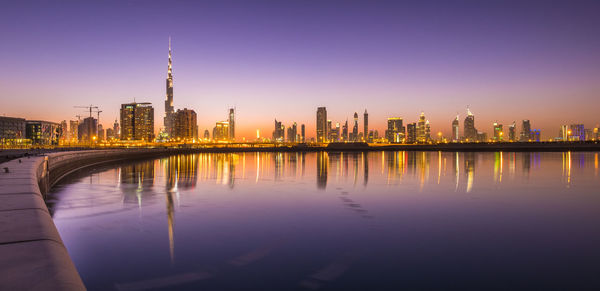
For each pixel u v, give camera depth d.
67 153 29.66
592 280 6.91
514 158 70.25
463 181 25.56
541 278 7.02
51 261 3.67
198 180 25.83
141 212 13.34
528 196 18.12
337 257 8.25
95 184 22.70
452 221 12.13
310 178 27.95
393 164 49.06
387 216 12.93
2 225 5.22
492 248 9.02
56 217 12.34
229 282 6.73
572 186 22.48
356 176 29.77
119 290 6.29
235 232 10.45
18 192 8.59
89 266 7.50
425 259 8.15
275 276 7.07
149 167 41.81
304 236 10.07
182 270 7.32
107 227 10.91
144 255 8.26
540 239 9.89
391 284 6.71
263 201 16.22
